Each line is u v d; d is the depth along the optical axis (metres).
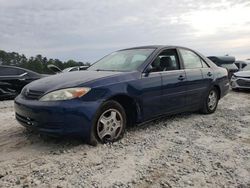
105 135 4.69
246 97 10.98
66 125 4.20
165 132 5.48
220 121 6.46
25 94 4.70
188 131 5.60
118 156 4.25
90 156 4.21
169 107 5.73
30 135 5.12
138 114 5.12
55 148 4.50
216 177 3.72
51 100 4.25
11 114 7.04
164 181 3.58
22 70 10.73
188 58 6.49
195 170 3.89
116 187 3.39
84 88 4.38
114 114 4.77
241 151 4.61
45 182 3.46
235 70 16.48
